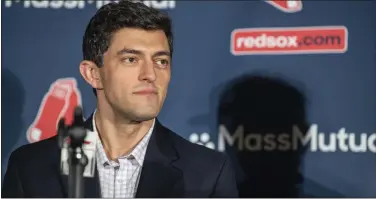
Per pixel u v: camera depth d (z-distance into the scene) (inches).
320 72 194.7
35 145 178.4
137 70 164.7
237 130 195.9
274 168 194.5
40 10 201.6
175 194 172.9
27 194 173.6
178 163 175.5
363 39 193.9
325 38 195.2
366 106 192.9
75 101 197.9
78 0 200.7
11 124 198.1
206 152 181.3
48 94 198.8
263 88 196.1
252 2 197.6
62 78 199.2
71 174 122.8
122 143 169.6
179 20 198.5
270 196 194.1
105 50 165.2
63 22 200.8
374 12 193.6
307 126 194.5
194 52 197.8
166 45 167.0
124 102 164.4
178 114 196.9
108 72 165.5
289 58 195.9
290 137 194.7
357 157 192.9
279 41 196.4
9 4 202.2
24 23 202.2
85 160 123.3
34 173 174.7
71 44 199.6
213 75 197.3
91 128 169.0
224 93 196.9
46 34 200.5
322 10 195.9
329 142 193.6
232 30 197.8
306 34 196.1
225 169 182.4
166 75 167.6
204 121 196.4
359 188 192.7
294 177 194.1
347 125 193.3
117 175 168.4
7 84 199.2
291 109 194.9
